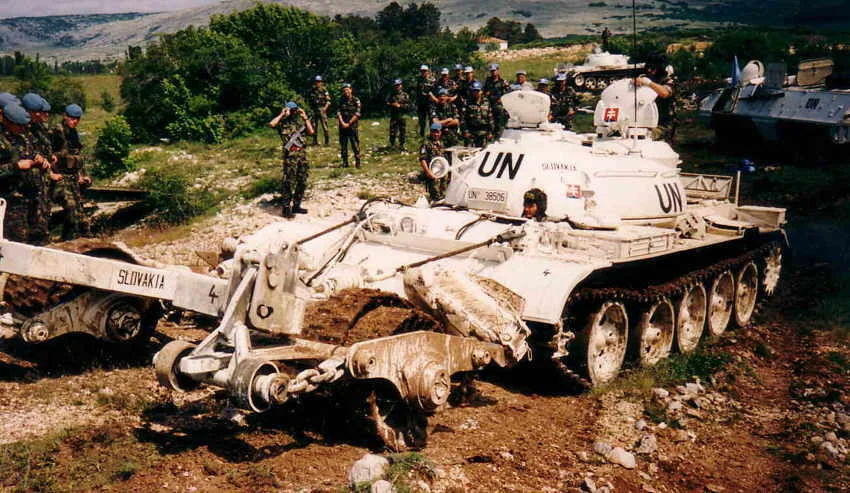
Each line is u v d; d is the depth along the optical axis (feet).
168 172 61.98
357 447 20.53
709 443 23.45
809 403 27.20
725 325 37.09
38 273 21.75
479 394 26.30
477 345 21.44
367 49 105.81
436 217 31.32
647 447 22.25
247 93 92.58
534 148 32.81
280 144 82.69
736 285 37.50
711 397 27.63
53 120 99.30
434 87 73.46
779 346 34.99
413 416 20.89
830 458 22.80
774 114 70.95
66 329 23.82
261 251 19.76
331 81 96.89
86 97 132.26
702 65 110.11
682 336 33.58
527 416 24.48
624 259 27.48
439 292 22.11
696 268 34.37
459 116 66.69
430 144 49.93
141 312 25.59
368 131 87.15
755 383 29.63
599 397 26.73
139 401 22.33
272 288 18.93
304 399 21.62
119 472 17.87
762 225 39.63
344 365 18.31
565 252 28.14
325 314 20.63
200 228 52.80
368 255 29.84
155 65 90.12
